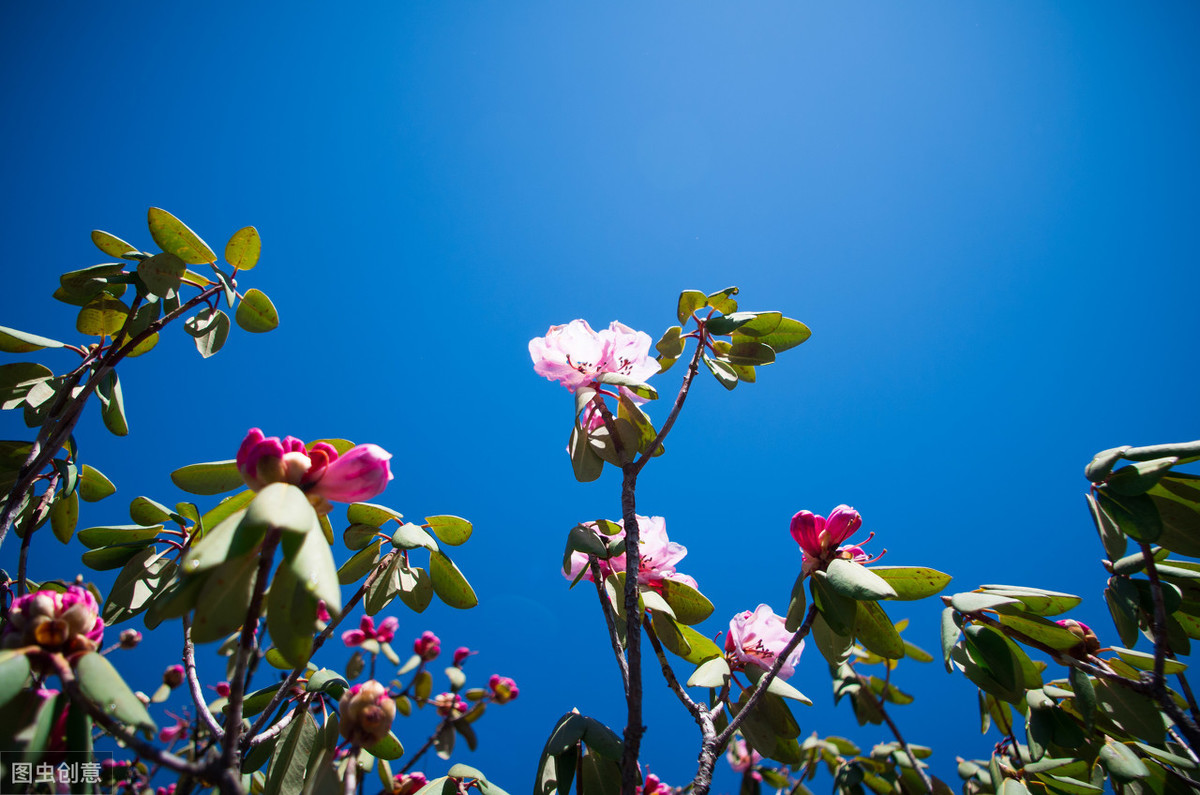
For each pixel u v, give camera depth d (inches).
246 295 22.0
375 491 15.6
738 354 22.6
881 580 17.8
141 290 21.5
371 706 17.2
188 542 21.0
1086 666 19.1
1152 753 20.9
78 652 14.3
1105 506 19.6
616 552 20.6
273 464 15.1
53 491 21.6
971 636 19.7
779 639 21.4
